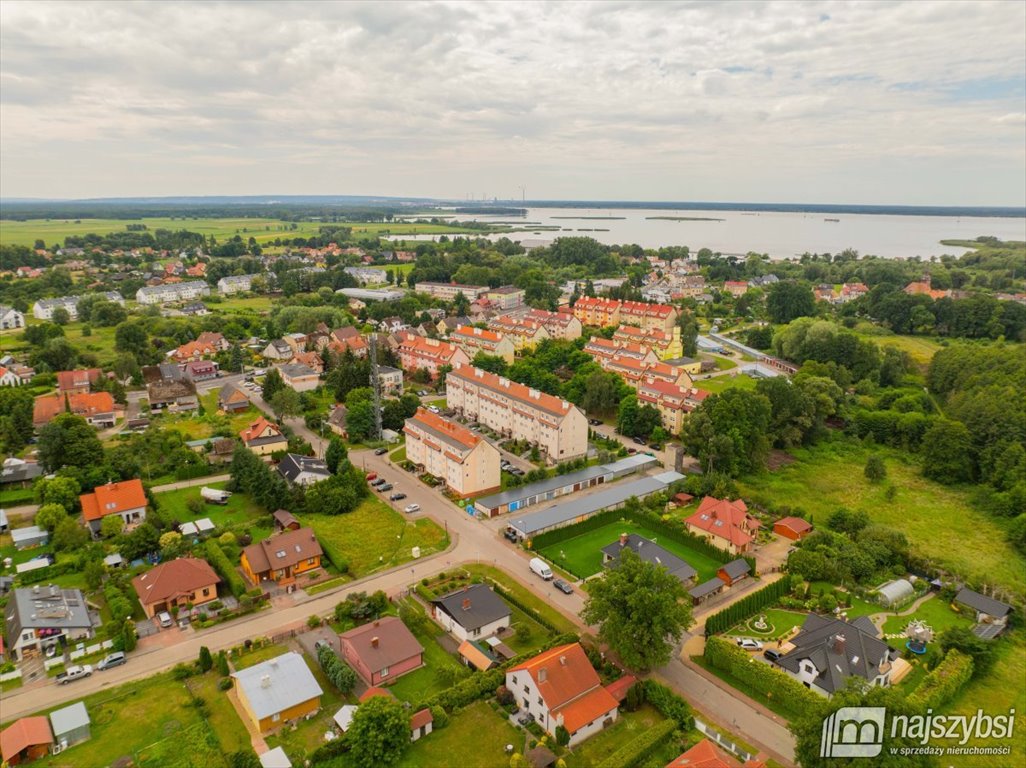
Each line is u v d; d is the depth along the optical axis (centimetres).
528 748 7100
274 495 12444
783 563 10919
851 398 19575
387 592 10031
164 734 7156
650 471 14850
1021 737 7419
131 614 9388
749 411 14888
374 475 14388
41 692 7812
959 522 12988
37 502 12362
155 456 14575
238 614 9388
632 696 7669
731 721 7538
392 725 6775
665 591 8181
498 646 8688
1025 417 15062
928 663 8562
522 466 15100
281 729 7269
